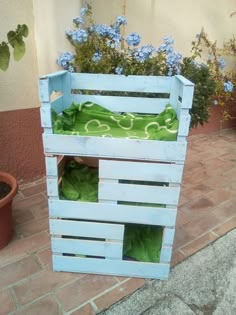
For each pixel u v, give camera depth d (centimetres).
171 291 120
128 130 116
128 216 113
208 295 118
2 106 168
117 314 109
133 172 105
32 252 137
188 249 143
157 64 153
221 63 229
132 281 124
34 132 186
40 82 93
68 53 153
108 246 120
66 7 161
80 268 125
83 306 112
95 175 133
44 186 192
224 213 172
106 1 193
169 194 108
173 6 229
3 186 145
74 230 117
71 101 133
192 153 257
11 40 125
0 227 134
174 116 109
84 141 100
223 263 135
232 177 216
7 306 110
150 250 129
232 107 309
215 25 262
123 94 148
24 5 159
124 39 167
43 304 112
